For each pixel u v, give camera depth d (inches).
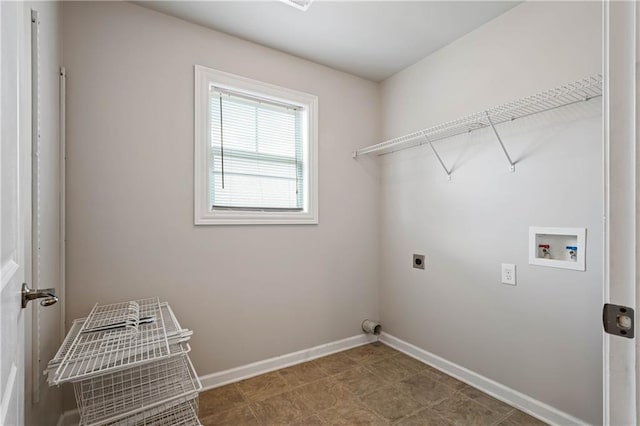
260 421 64.3
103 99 66.0
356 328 104.4
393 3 69.8
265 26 78.5
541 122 66.2
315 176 95.9
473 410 68.1
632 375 24.2
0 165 23.1
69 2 63.1
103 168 65.9
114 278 66.7
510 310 71.6
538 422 64.0
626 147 24.5
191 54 76.6
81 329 52.1
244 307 83.1
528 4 68.4
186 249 75.3
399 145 102.3
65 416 60.2
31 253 40.3
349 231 103.6
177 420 51.6
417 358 94.0
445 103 87.5
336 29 79.7
